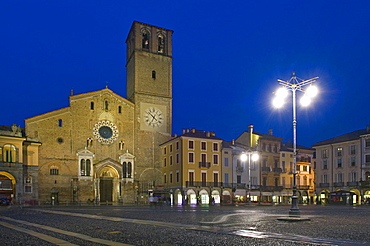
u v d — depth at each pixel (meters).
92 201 71.69
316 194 90.44
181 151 74.19
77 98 74.56
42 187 68.69
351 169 83.31
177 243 14.30
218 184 77.25
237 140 91.88
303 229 19.31
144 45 85.69
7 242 14.84
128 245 13.83
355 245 13.62
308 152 96.31
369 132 82.62
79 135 73.81
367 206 66.00
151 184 79.69
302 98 27.78
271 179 86.19
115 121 78.00
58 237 16.42
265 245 13.65
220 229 19.25
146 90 82.94
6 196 63.56
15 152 64.38
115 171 75.81
